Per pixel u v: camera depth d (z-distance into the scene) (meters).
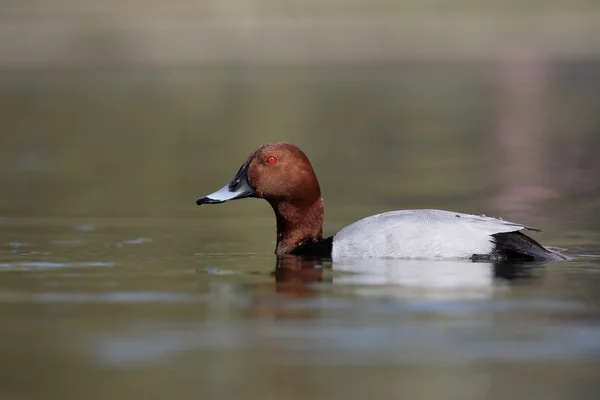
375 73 40.06
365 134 26.70
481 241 10.55
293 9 52.84
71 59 43.31
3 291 9.50
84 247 12.15
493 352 7.52
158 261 11.12
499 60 43.38
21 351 7.63
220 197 11.60
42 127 28.23
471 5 55.72
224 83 37.22
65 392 6.79
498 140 25.80
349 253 10.92
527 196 17.52
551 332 7.95
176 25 49.31
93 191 18.02
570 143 25.16
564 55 43.84
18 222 14.40
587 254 11.23
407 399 6.68
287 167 11.52
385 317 8.39
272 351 7.58
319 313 8.53
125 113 30.64
